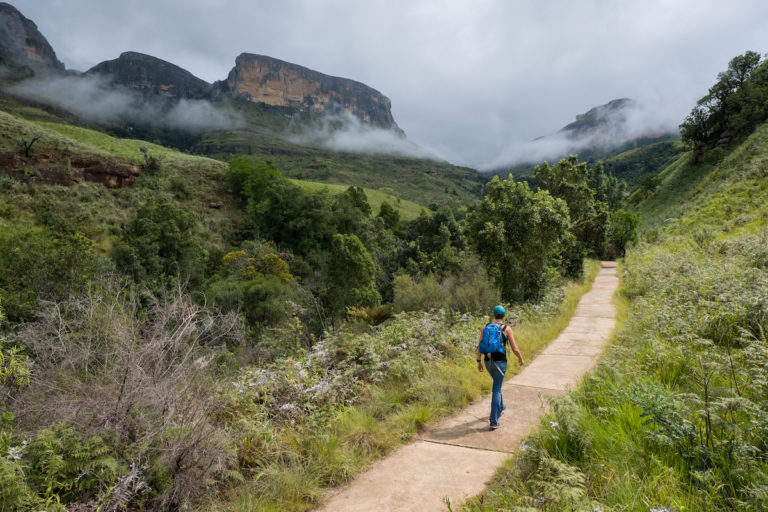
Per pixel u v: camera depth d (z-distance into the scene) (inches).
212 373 181.0
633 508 106.3
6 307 614.2
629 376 215.2
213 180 3289.9
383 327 440.5
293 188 2861.7
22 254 948.0
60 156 2498.8
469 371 272.2
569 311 562.3
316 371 269.6
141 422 141.9
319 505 138.6
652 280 622.5
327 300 1519.4
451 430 197.9
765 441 129.3
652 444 139.3
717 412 143.7
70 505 118.7
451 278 791.1
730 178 1681.8
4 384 147.4
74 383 142.7
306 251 2630.4
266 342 494.0
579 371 277.1
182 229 1841.8
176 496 132.3
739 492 110.0
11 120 2645.2
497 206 704.4
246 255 2048.5
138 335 152.6
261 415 188.1
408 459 168.7
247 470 157.9
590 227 1226.0
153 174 3021.7
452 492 138.9
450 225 2380.7
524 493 122.6
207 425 148.9
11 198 1988.2
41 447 123.6
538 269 684.7
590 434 145.4
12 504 104.6
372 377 262.5
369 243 2593.5
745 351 193.3
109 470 123.5
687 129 3100.4
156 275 1498.5
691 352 228.4
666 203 2554.1
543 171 1322.6
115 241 1902.1
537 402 223.3
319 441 172.4
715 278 382.6
